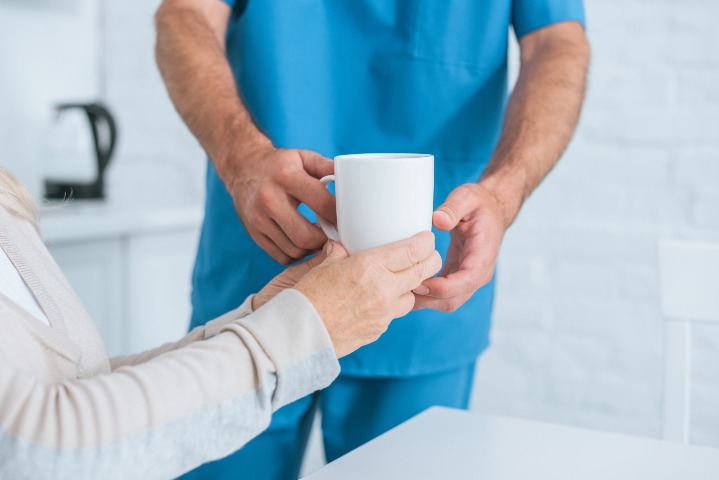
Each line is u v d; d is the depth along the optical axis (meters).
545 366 1.95
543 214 1.92
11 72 2.29
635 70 1.81
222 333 0.56
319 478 0.61
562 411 1.94
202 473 1.11
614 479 0.61
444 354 1.11
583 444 0.69
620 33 1.82
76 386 0.50
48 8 2.37
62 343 0.57
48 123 2.38
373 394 1.12
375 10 1.06
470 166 1.11
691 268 0.95
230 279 1.11
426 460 0.65
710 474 0.62
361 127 1.09
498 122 1.14
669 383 0.95
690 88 1.78
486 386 2.01
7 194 0.70
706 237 1.79
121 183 2.47
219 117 0.90
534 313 1.95
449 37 1.06
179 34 1.01
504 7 1.08
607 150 1.85
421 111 1.08
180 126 2.40
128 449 0.50
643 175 1.83
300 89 1.06
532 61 1.09
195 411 0.52
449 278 0.72
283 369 0.55
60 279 0.68
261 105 1.06
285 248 0.78
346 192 0.64
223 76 0.96
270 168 0.76
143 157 2.44
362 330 0.59
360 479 0.61
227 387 0.53
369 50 1.07
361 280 0.58
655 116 1.81
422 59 1.06
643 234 1.84
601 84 1.84
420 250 0.62
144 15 2.39
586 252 1.89
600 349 1.90
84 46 2.44
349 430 1.13
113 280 1.92
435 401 1.14
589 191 1.88
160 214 1.99
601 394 1.91
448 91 1.08
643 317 1.86
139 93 2.43
